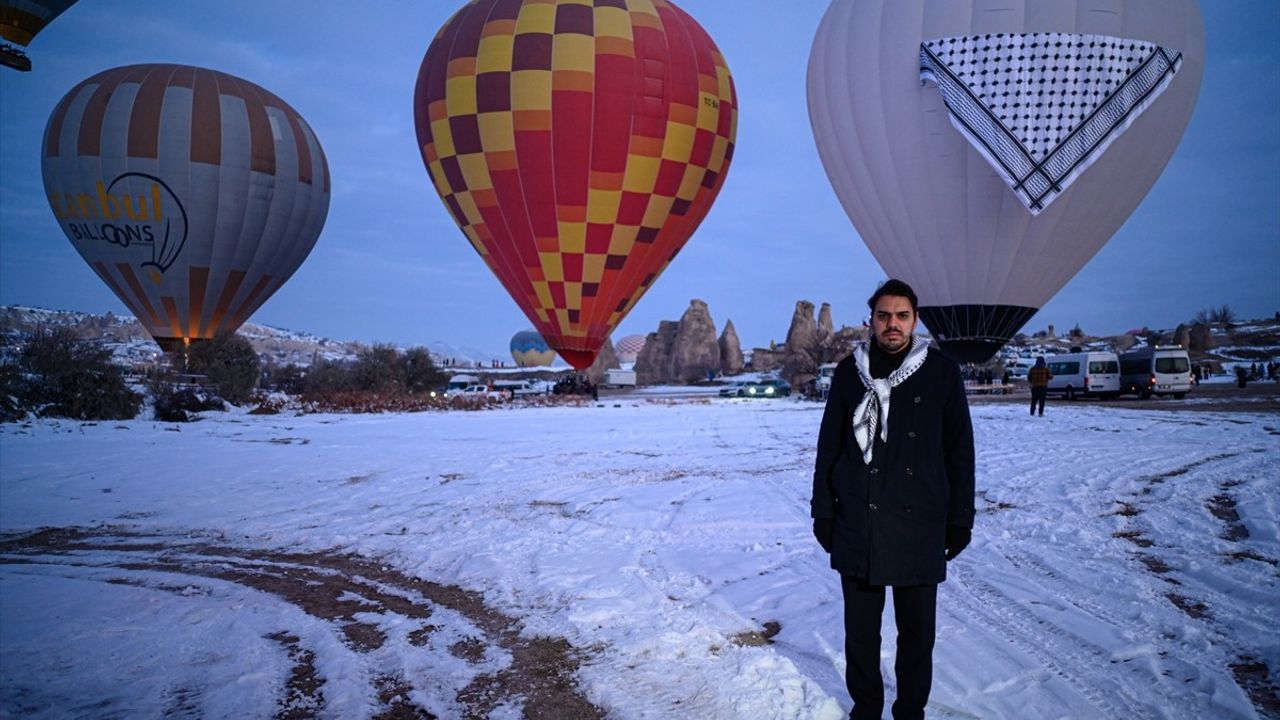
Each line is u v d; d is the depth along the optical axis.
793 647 4.19
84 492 10.46
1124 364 30.88
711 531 7.21
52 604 5.50
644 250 28.62
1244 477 9.37
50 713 3.62
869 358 3.32
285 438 17.84
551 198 27.06
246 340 37.59
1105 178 22.92
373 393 31.20
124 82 35.22
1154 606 4.65
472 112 26.81
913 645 3.19
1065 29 22.05
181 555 7.04
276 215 37.38
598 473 11.51
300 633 4.78
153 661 4.32
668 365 84.81
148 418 24.97
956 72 22.69
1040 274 24.30
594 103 26.48
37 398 23.53
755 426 20.05
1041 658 3.90
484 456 13.91
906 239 24.98
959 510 3.16
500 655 4.27
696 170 28.52
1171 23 22.38
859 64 24.45
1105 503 7.86
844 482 3.25
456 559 6.52
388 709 3.62
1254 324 87.25
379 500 9.60
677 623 4.65
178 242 35.16
